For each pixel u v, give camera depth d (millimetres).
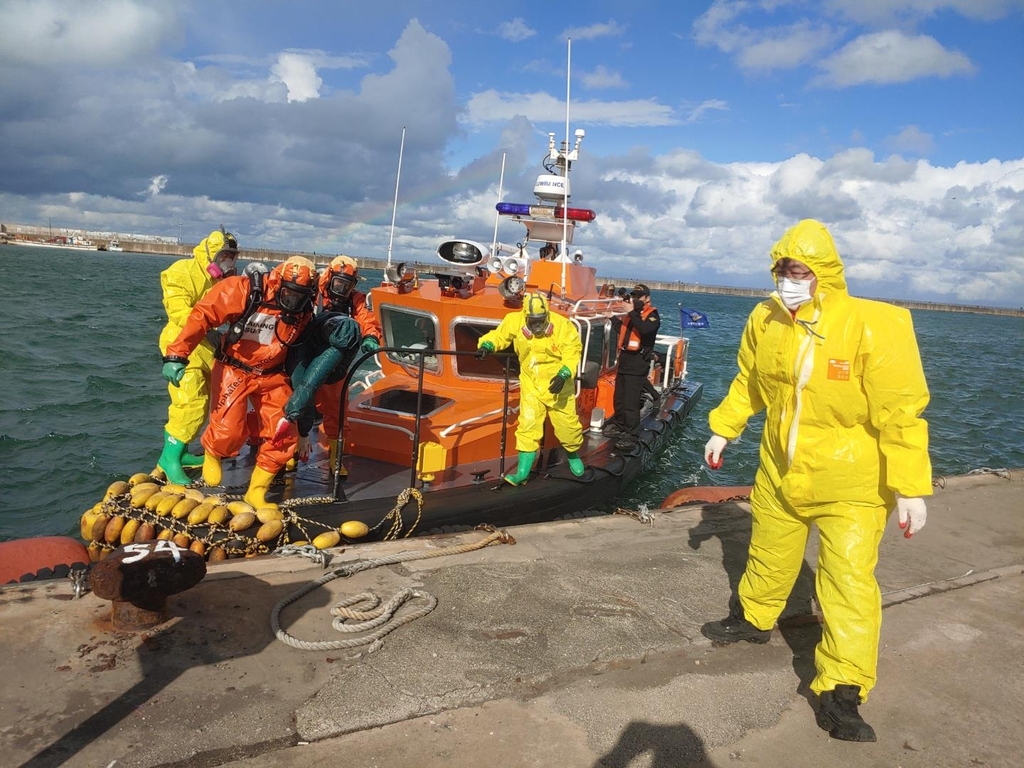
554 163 7887
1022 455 11625
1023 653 3260
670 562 4008
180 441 4684
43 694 2389
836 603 2611
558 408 5473
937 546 4578
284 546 3775
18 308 21234
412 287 6504
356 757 2250
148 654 2664
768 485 2891
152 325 19312
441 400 6203
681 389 11680
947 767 2439
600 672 2855
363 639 2869
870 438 2625
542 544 4156
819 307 2600
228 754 2207
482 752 2320
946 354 32188
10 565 3820
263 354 4281
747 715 2652
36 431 8352
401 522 4609
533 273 7285
